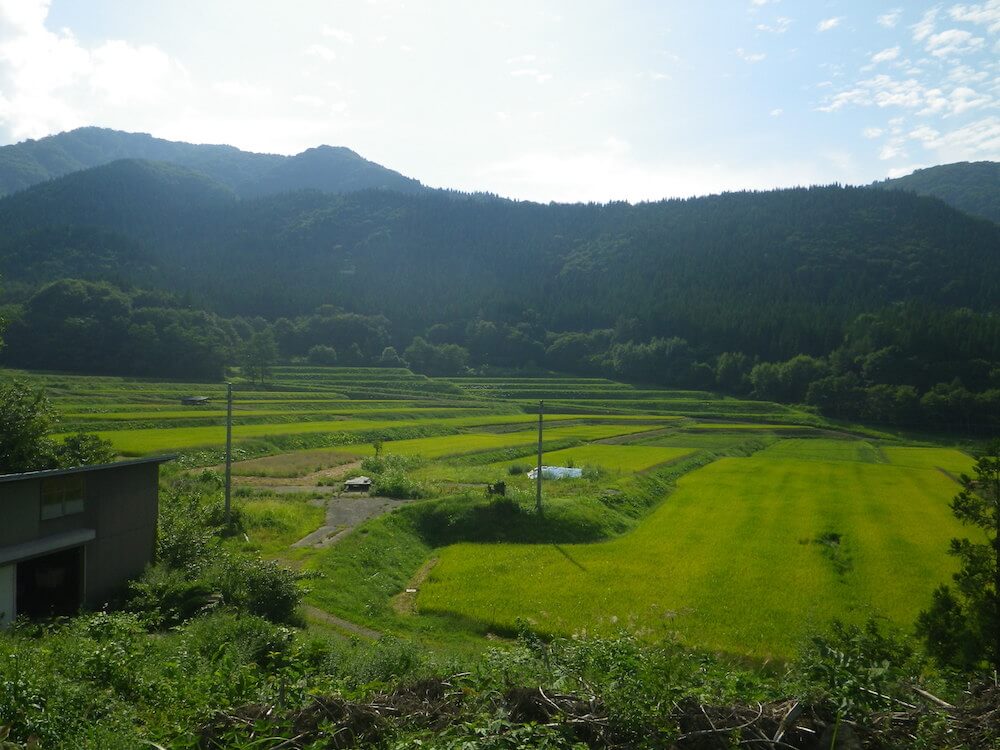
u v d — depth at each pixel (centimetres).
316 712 756
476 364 15112
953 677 1091
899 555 3139
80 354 10038
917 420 10050
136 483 2420
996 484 1557
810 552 3222
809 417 10656
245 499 4012
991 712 690
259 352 11300
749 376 12331
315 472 5203
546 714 709
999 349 11025
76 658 1092
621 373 13912
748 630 2145
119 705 910
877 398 10350
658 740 657
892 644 1270
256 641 1458
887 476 5800
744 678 839
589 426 9031
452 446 6594
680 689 731
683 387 13225
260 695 834
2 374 8762
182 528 2720
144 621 1647
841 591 2580
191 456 5078
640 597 2516
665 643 986
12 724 791
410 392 11375
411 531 3597
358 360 14125
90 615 1739
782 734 664
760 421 10431
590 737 686
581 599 2497
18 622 1658
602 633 2095
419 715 762
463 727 692
